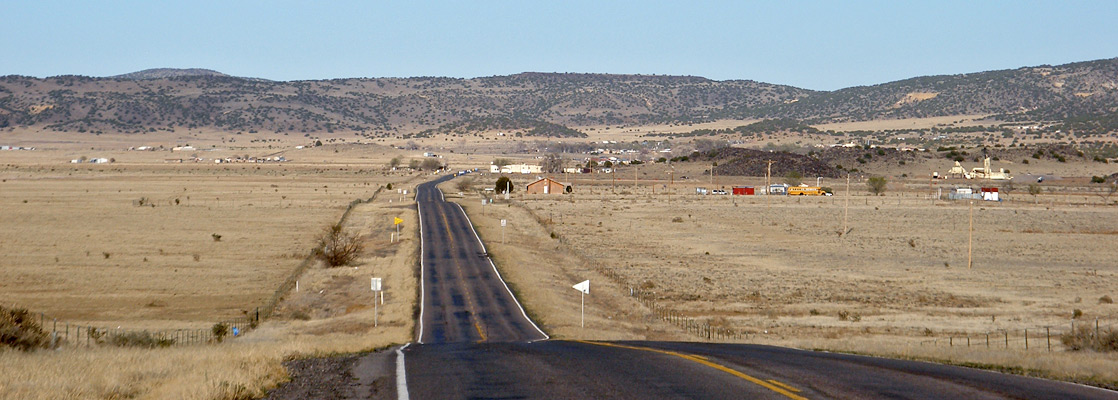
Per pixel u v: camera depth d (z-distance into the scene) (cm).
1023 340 4219
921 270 7569
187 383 1595
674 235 10356
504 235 9600
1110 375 1859
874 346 3084
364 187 18062
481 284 6291
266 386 1620
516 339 4072
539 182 17225
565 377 1745
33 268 6844
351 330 4606
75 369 1819
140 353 2414
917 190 18562
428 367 1956
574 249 8944
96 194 14925
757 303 5881
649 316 5341
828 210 13225
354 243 8044
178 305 5612
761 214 12769
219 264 7356
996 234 10469
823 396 1480
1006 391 1566
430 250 8212
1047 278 7106
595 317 5209
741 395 1488
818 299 6031
